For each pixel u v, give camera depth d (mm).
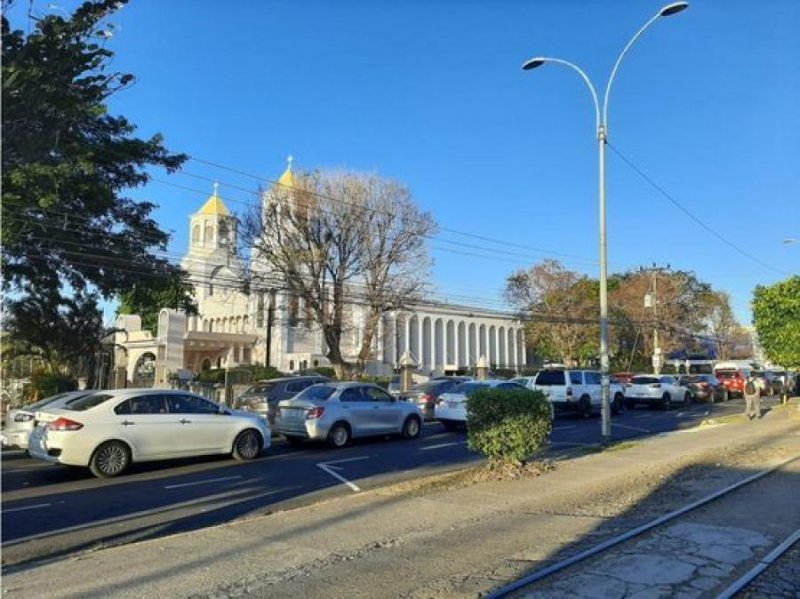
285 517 8852
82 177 18219
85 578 6293
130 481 12680
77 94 9406
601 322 17781
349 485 12188
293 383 22625
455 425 22438
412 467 14367
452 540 7730
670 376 36000
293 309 47656
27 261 22453
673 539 7789
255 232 44062
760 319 30094
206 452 14742
